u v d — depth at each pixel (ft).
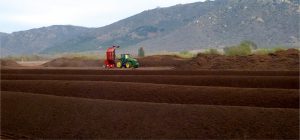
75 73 121.08
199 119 43.88
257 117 43.55
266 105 53.78
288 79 81.10
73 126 44.91
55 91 70.74
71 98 56.70
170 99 59.62
